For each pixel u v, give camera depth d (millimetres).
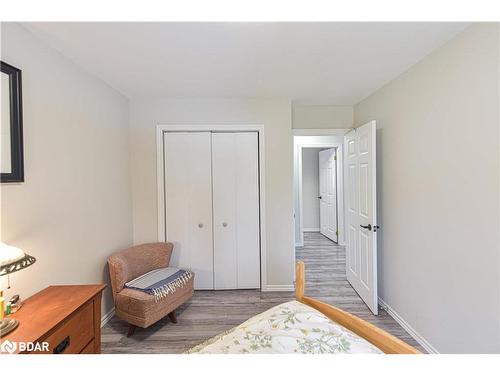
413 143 1979
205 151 2877
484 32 1354
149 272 2408
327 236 5609
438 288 1722
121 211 2570
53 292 1415
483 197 1372
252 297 2760
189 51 1761
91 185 2080
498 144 1290
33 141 1504
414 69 1966
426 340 1852
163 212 2846
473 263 1440
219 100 2826
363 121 2908
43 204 1574
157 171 2814
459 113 1527
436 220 1729
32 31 1485
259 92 2639
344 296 2754
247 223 2922
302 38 1604
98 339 1436
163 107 2801
